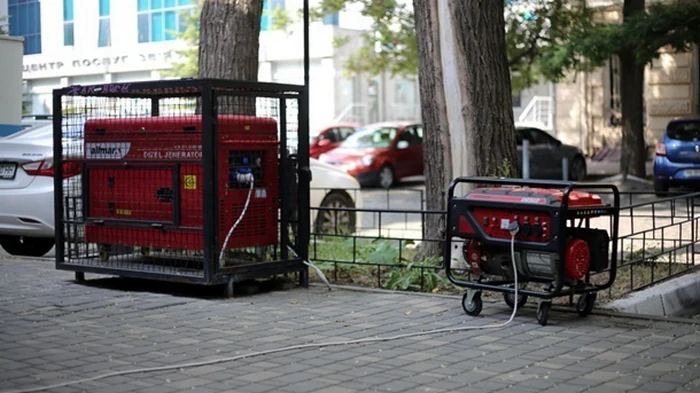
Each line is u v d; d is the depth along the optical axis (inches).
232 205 361.1
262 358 265.7
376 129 1130.0
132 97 386.0
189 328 306.3
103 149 382.6
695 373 247.9
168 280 364.5
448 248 330.3
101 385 237.3
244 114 398.6
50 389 233.3
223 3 470.3
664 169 816.3
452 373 248.8
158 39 1198.9
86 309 339.0
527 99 1581.0
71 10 1109.1
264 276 372.2
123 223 378.6
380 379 243.3
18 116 658.8
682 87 1242.6
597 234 317.1
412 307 342.6
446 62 398.9
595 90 1321.4
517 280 316.5
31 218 466.0
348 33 1477.6
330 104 1487.5
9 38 649.6
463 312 332.2
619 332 299.0
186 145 358.6
